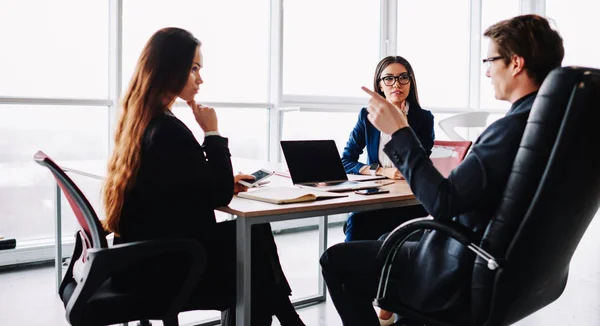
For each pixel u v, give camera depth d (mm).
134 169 1599
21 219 3629
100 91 3783
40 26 3520
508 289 1364
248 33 4375
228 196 1705
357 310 1767
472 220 1470
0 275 3449
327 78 4805
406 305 1562
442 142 2834
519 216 1330
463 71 5938
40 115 3562
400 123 1559
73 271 1715
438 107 5688
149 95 1636
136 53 3814
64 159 3693
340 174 2367
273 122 4527
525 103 1419
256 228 1809
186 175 1615
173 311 1560
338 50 4848
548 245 1375
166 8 3934
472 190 1394
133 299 1540
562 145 1270
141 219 1636
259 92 4492
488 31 1522
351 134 2961
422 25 5441
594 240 4473
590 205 1413
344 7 4852
